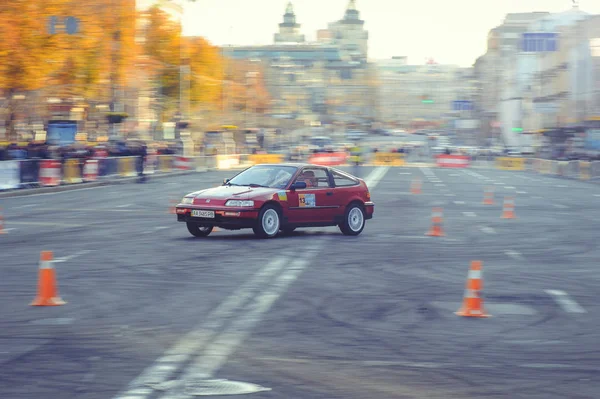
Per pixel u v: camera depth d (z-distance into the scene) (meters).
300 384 7.66
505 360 8.79
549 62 128.25
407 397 7.32
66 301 11.82
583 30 105.50
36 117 68.56
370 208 22.23
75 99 72.00
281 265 15.72
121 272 14.62
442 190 45.25
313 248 18.50
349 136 187.62
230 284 13.44
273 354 8.83
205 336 9.66
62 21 56.41
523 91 146.38
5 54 53.94
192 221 20.11
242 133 124.06
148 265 15.54
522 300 12.58
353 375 8.03
